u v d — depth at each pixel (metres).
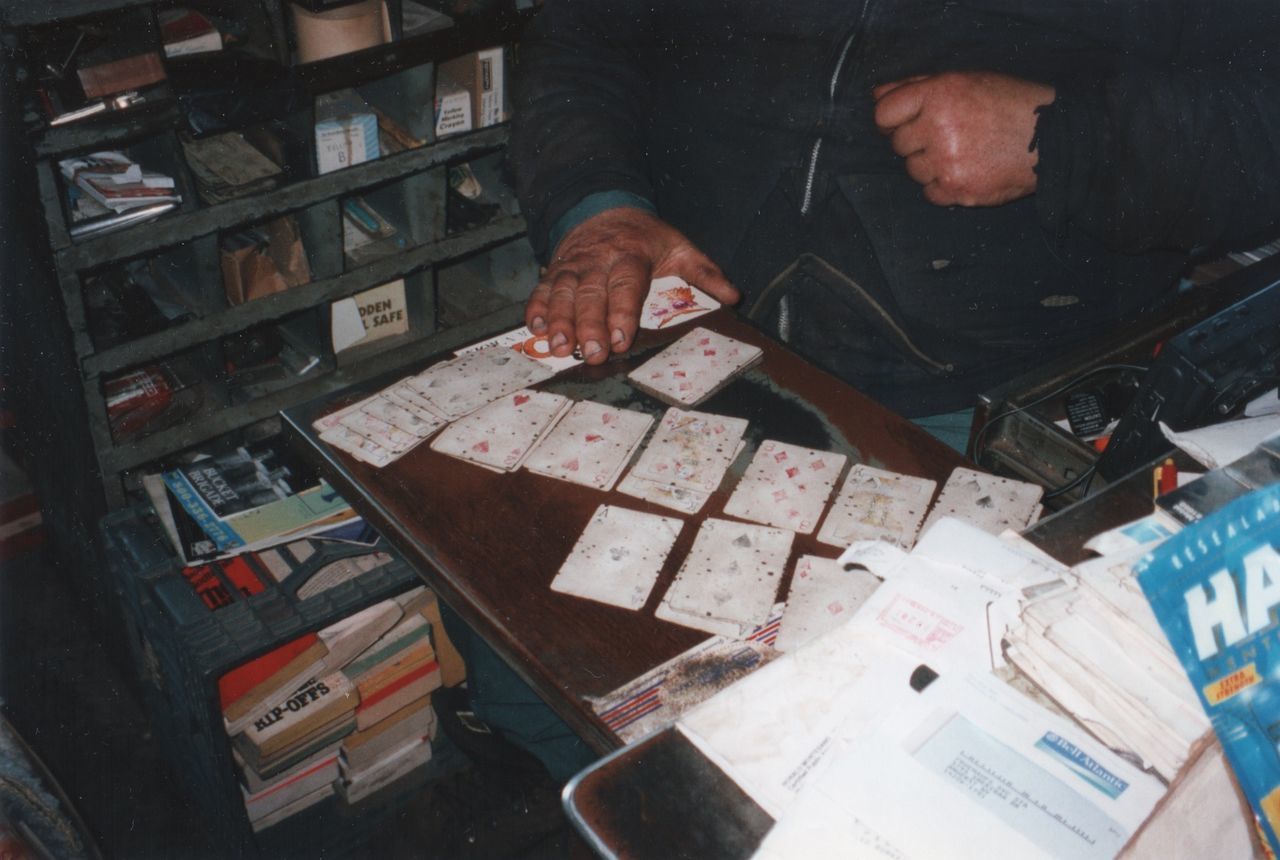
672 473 0.94
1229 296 1.20
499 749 1.72
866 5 1.23
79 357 1.50
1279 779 0.46
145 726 1.90
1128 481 0.72
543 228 1.35
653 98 1.44
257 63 1.49
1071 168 1.15
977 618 0.59
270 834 1.68
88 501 1.71
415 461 0.96
